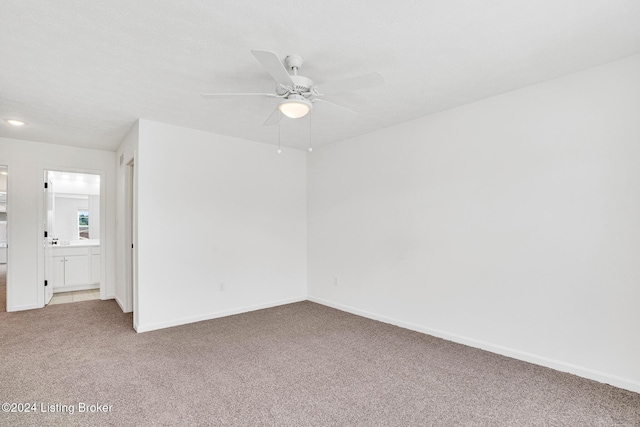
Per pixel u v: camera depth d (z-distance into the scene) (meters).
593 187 2.50
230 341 3.32
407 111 3.42
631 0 1.72
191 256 3.95
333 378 2.54
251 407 2.15
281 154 4.85
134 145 3.75
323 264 4.84
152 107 3.23
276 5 1.74
